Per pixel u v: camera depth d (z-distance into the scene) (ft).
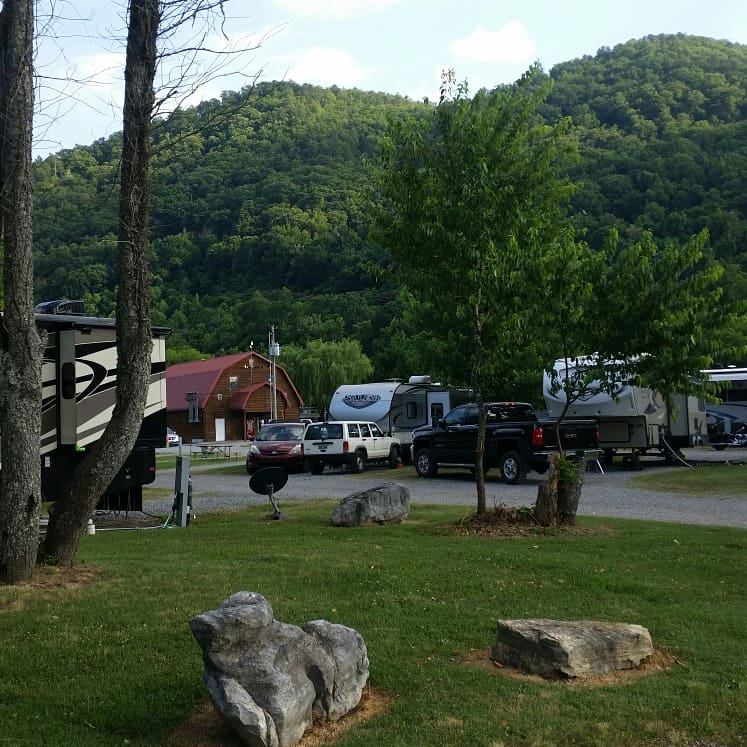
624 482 67.31
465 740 15.92
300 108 417.28
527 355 39.17
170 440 175.73
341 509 40.98
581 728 16.40
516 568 29.40
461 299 40.60
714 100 397.39
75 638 20.72
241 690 15.53
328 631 17.53
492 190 38.83
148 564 29.14
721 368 119.65
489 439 70.54
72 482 27.94
